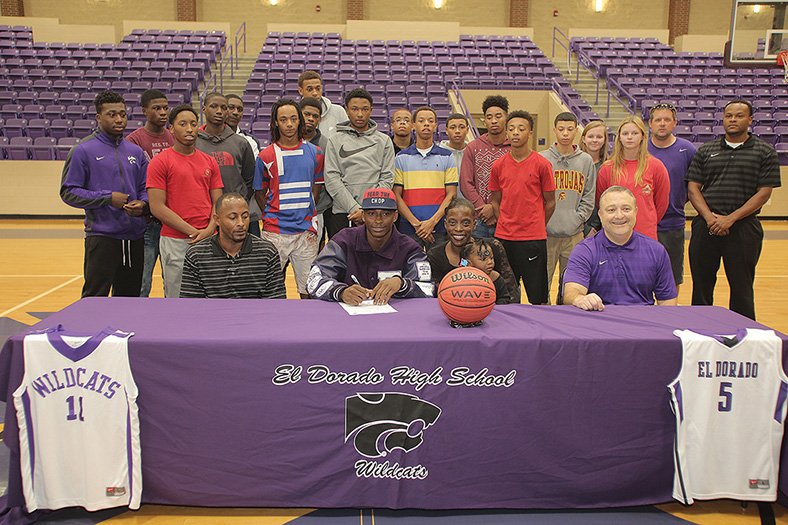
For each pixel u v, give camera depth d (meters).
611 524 2.21
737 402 2.20
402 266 2.85
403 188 4.02
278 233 3.76
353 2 15.73
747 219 3.68
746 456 2.22
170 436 2.16
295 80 12.09
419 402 2.16
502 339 2.15
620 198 2.71
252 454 2.17
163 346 2.10
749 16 10.12
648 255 2.80
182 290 2.86
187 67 12.32
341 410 2.15
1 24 14.37
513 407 2.18
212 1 15.74
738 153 3.65
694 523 2.23
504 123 4.06
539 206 3.71
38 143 9.68
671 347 2.18
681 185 3.93
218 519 2.20
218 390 2.13
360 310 2.50
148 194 3.42
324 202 4.18
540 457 2.22
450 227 3.04
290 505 2.21
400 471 2.20
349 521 2.20
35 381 2.10
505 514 2.26
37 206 9.62
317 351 2.11
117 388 2.11
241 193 3.92
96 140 3.51
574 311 2.51
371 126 4.02
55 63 12.15
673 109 3.88
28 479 2.13
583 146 4.59
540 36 16.27
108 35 14.50
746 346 2.18
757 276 6.25
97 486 2.15
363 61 13.16
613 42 14.84
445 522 2.21
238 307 2.52
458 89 11.70
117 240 3.55
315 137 4.23
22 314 4.82
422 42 14.29
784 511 2.34
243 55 14.91
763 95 12.15
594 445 2.22
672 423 2.23
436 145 4.07
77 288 5.62
